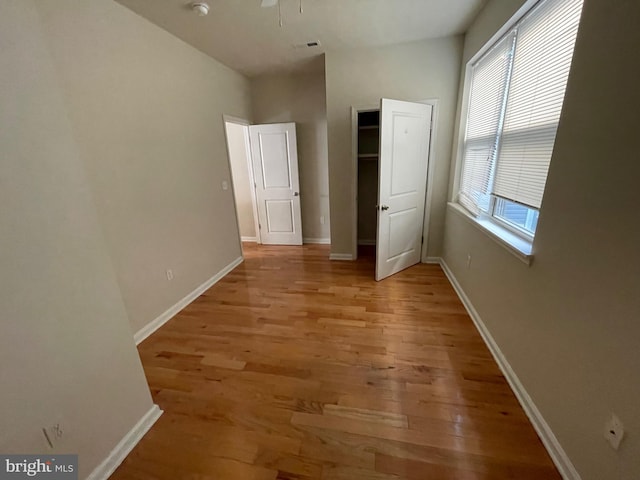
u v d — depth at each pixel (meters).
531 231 1.72
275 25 2.49
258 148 4.34
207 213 3.19
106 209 1.98
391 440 1.37
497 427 1.41
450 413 1.50
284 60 3.39
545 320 1.35
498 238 1.83
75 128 1.77
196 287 3.00
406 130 2.92
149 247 2.36
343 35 2.73
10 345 0.93
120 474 1.27
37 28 0.99
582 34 1.13
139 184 2.25
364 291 2.94
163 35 2.47
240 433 1.44
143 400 1.47
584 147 1.11
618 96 0.95
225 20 2.37
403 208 3.19
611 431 0.95
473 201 2.63
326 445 1.36
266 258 4.12
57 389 1.08
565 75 1.37
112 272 1.30
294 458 1.30
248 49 3.01
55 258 1.06
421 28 2.65
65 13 1.69
